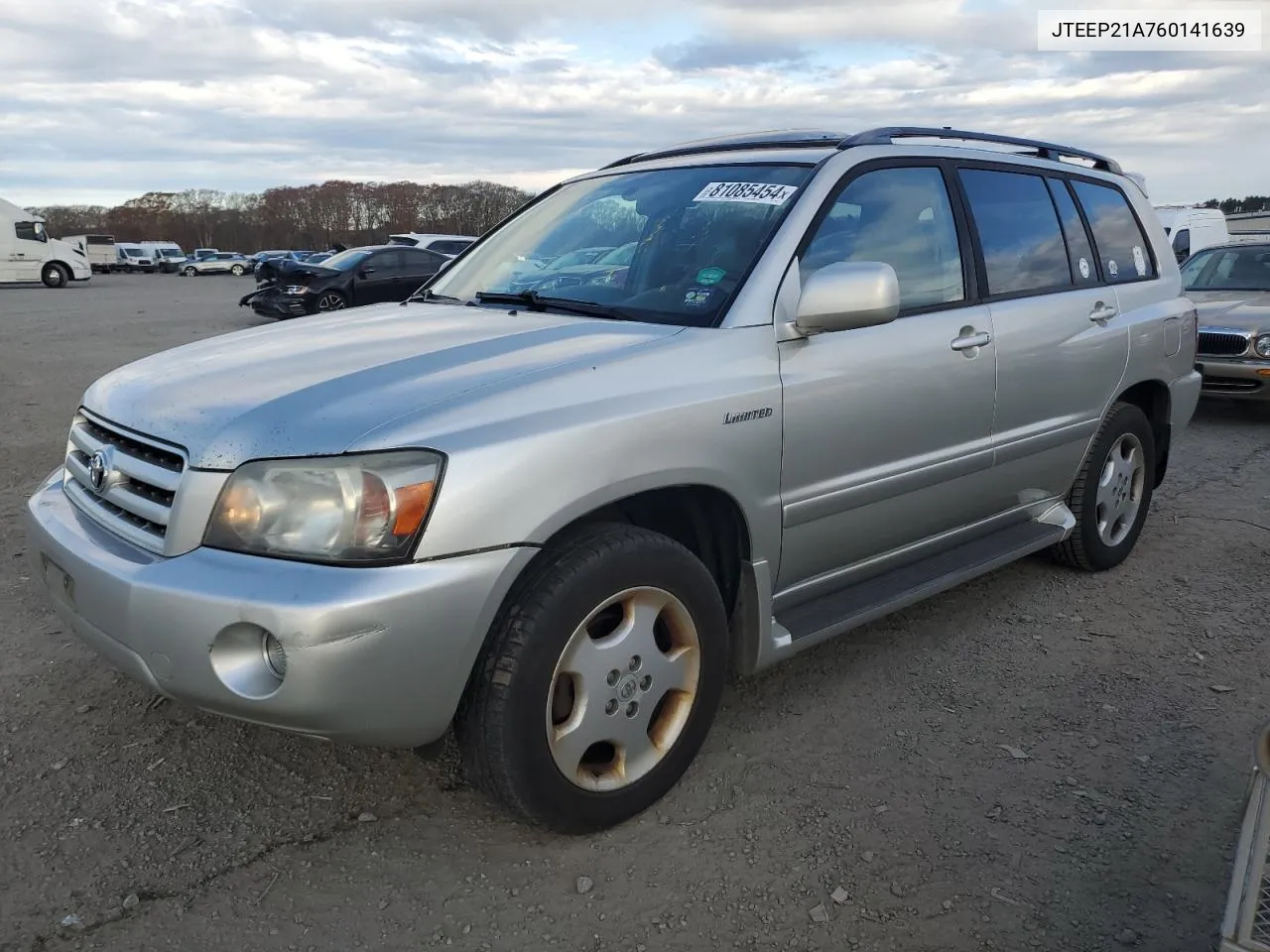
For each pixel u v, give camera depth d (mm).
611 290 3129
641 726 2568
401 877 2383
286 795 2713
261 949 2143
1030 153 4242
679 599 2574
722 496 2721
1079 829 2598
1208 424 8438
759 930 2215
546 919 2244
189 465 2236
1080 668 3566
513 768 2307
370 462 2107
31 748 2934
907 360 3186
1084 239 4305
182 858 2441
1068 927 2232
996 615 4059
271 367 2600
